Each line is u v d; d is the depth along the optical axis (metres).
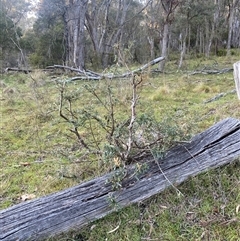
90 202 1.70
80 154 2.72
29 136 3.36
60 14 14.02
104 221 1.67
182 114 3.58
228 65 10.71
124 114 3.52
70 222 1.63
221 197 1.72
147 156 1.95
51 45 14.72
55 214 1.63
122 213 1.69
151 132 1.99
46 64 14.33
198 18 12.44
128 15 16.84
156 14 12.37
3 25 12.69
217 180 1.80
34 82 5.54
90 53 14.77
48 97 4.98
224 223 1.57
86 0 11.74
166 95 5.02
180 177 1.81
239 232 1.52
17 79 7.75
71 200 1.70
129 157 1.92
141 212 1.71
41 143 3.13
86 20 13.68
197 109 3.86
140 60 13.84
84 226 1.65
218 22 17.62
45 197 1.74
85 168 2.36
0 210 1.81
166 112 3.85
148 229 1.62
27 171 2.54
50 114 3.96
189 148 1.93
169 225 1.63
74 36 11.62
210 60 13.27
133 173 1.81
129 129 1.93
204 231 1.56
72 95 2.31
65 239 1.60
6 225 1.57
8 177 2.45
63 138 3.21
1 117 4.16
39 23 14.91
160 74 8.30
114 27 15.51
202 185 1.79
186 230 1.59
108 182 1.77
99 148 2.51
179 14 11.55
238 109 3.36
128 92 4.02
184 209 1.69
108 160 1.93
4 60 13.13
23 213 1.63
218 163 1.86
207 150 1.91
